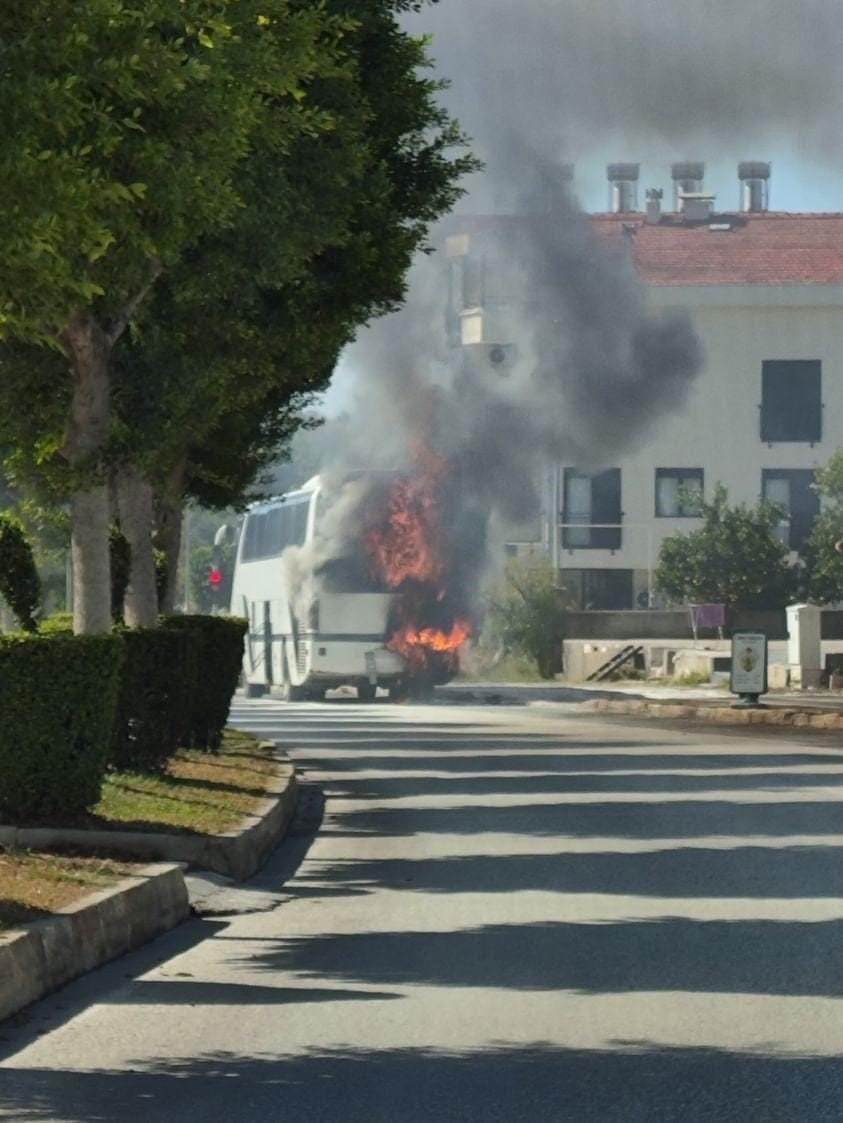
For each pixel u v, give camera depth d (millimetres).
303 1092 7930
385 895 13945
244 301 20297
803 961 11000
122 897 11609
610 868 15328
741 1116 7492
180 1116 7547
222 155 13156
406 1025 9273
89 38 10633
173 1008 9703
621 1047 8758
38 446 18891
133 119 11992
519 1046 8797
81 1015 9539
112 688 15531
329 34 21859
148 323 19625
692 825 18531
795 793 21859
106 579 17953
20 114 10352
